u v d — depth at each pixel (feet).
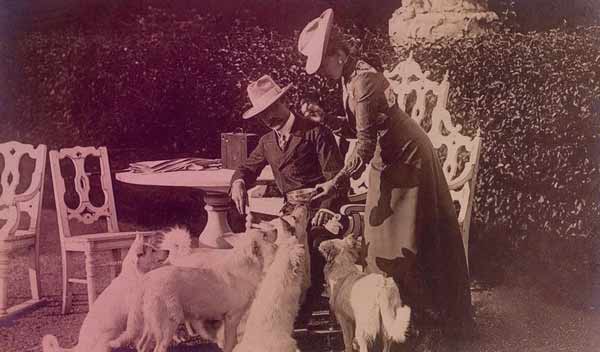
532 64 21.58
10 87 19.92
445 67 21.17
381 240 18.78
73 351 17.87
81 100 19.99
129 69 19.98
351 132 19.11
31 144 20.07
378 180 18.81
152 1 19.93
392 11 20.47
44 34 19.93
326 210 18.57
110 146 20.11
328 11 19.17
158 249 17.81
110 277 19.66
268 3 19.77
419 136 18.81
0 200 20.03
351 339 18.38
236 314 17.84
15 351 18.93
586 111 21.79
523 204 21.66
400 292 18.95
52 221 20.20
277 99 18.99
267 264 17.87
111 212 19.92
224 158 19.72
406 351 18.83
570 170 21.77
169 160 20.16
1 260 19.39
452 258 19.15
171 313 17.30
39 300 19.86
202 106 20.03
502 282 21.17
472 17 21.18
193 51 19.95
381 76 18.57
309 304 18.62
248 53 19.88
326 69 18.79
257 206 19.19
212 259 17.88
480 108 21.56
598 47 21.63
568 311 21.21
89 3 19.88
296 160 18.79
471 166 19.27
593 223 21.81
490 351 20.26
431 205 18.84
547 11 21.57
